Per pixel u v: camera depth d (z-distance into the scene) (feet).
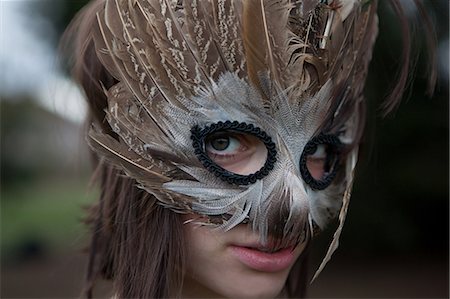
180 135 2.02
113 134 2.12
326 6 2.06
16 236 9.89
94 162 2.49
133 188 2.14
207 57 2.01
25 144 11.32
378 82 2.91
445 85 4.76
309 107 2.03
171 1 2.03
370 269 6.68
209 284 2.07
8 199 12.78
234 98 2.01
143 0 2.04
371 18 2.17
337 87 2.07
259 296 2.06
